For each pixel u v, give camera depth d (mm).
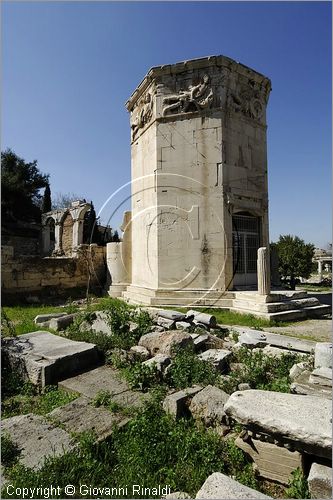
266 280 10305
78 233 24344
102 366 5949
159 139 12570
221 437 3680
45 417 4094
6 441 3490
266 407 3359
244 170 12656
